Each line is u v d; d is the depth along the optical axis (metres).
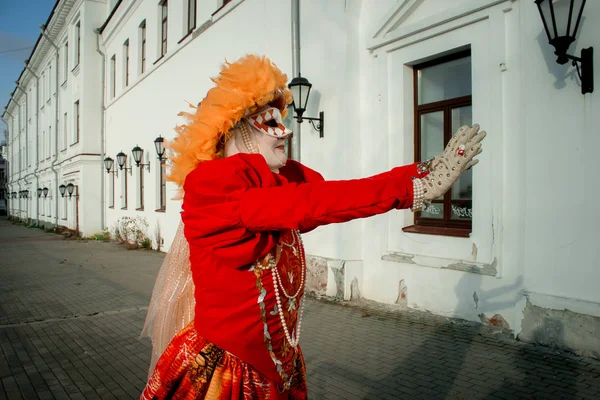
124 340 5.30
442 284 5.29
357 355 4.33
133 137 16.55
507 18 4.62
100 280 9.41
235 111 1.36
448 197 5.47
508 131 4.62
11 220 42.62
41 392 3.87
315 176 1.74
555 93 4.12
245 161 1.29
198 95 11.23
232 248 1.24
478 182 4.90
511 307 4.59
